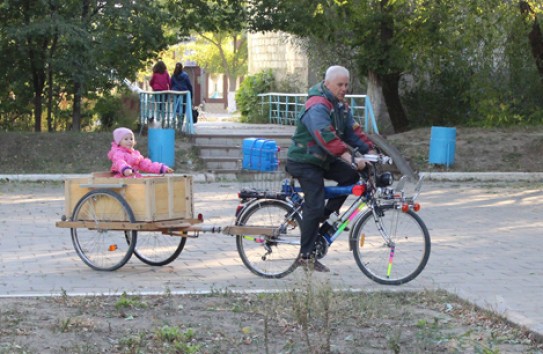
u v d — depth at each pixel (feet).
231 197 63.26
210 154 82.79
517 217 54.24
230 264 37.27
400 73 100.12
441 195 66.33
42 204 58.44
